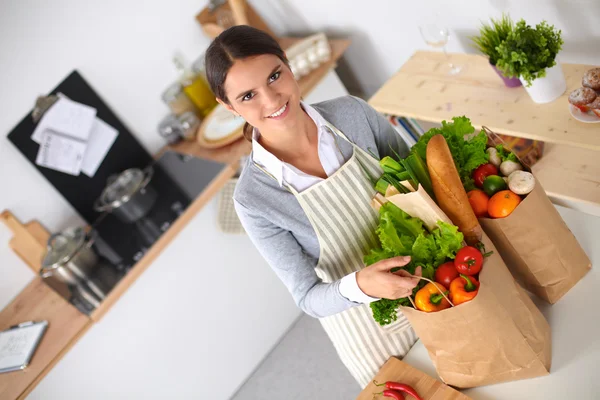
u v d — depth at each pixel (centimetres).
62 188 262
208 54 114
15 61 242
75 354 225
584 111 155
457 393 124
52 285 249
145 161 282
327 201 130
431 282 109
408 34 242
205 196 237
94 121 265
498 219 116
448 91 194
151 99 281
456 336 113
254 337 278
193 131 270
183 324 252
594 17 175
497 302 109
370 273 109
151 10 270
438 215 114
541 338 118
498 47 162
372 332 143
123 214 253
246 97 114
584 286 127
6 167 249
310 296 125
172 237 232
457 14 212
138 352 241
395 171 121
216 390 271
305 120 129
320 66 259
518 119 169
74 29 252
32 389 210
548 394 116
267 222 130
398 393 128
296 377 271
